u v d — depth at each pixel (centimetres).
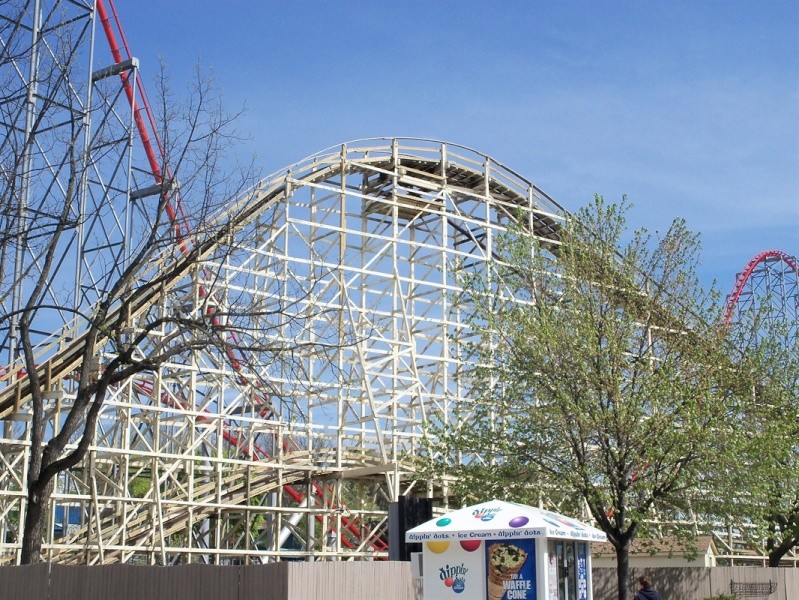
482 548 2086
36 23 3216
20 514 3334
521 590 2041
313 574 2272
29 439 3372
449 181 4878
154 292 3544
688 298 3259
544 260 3316
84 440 2477
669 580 3331
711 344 3200
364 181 4719
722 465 2995
